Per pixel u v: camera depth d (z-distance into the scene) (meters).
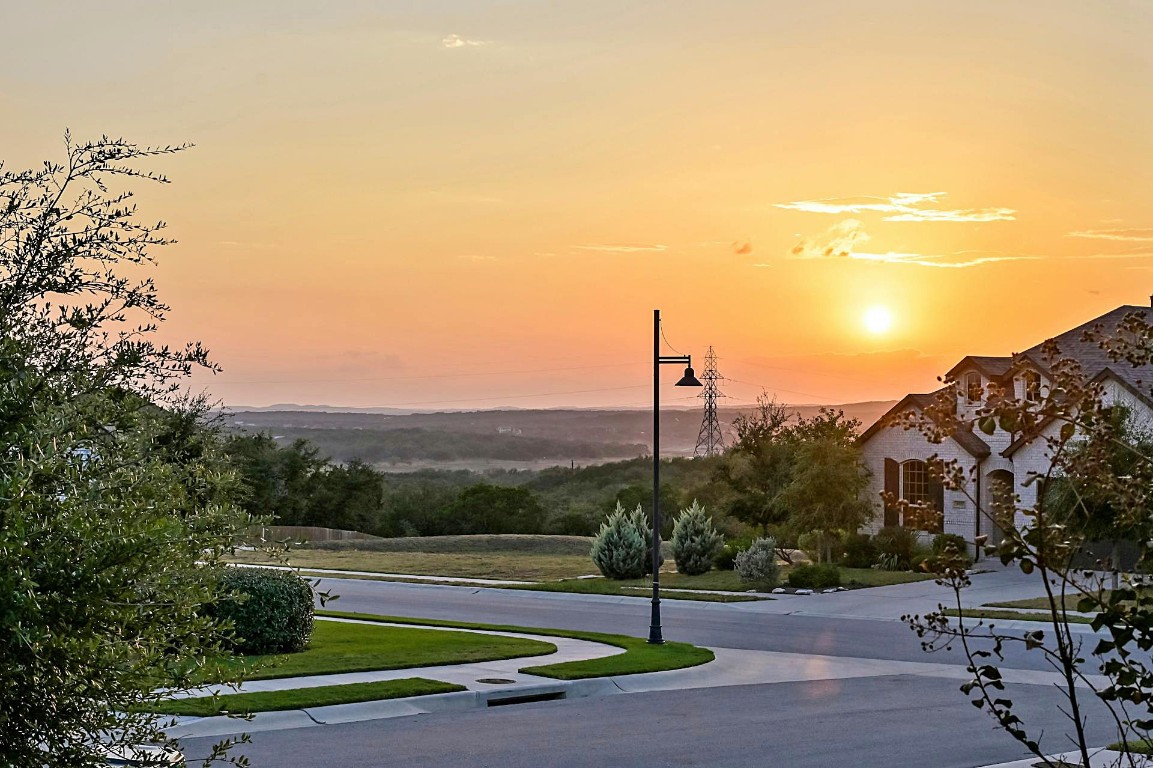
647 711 15.94
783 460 46.50
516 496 78.31
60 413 5.36
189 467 6.05
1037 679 19.47
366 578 41.38
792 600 33.38
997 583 35.47
